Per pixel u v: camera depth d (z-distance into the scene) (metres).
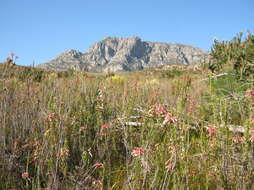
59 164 2.24
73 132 2.88
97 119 3.38
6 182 2.36
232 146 2.25
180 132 2.23
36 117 3.48
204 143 2.70
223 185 2.10
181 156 2.12
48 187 2.08
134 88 4.86
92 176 2.35
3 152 2.64
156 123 2.31
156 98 4.17
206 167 2.39
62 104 3.19
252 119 2.01
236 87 4.69
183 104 2.76
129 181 2.05
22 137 3.11
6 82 4.04
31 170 2.56
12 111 3.56
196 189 2.25
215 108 2.59
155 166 2.18
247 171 2.01
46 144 2.45
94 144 2.99
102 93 3.92
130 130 3.03
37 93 4.16
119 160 2.89
